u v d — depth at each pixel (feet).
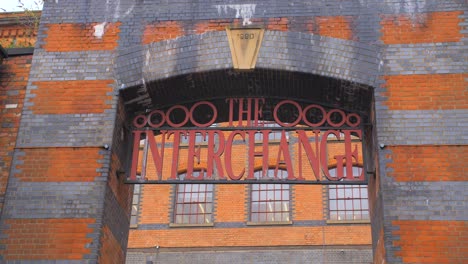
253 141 36.42
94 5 38.40
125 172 36.32
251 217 89.40
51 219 32.78
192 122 37.63
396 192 32.19
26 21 58.75
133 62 36.50
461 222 31.30
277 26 36.76
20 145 34.65
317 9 36.96
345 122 37.04
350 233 85.51
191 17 37.47
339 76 35.06
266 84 37.01
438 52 35.22
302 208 87.97
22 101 37.09
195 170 84.07
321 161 35.78
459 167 32.48
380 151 33.17
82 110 35.42
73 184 33.55
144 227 89.92
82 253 31.96
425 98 34.14
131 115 37.88
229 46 36.27
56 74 36.45
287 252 85.92
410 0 36.76
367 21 36.40
